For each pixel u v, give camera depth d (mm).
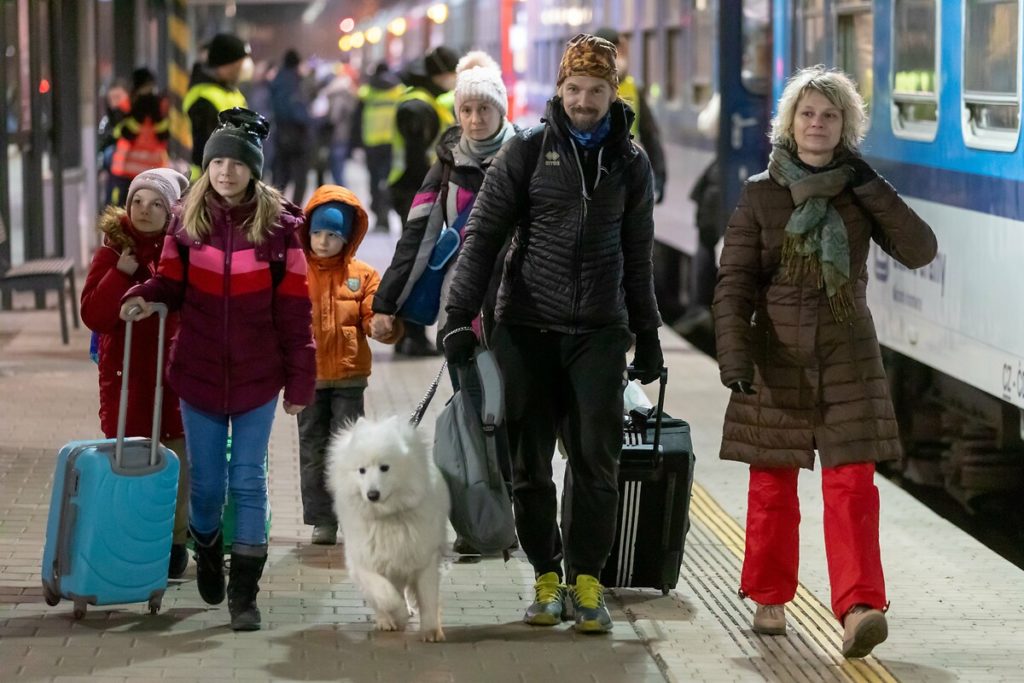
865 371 9867
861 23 18562
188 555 11938
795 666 9742
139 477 10039
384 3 104688
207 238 9914
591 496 10078
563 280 9938
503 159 10023
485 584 11422
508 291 10148
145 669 9305
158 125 27906
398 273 11688
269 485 14430
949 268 15523
